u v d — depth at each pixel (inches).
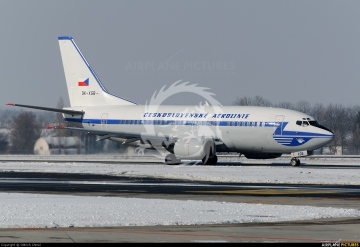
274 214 3639.3
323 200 4478.3
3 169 7819.9
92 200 4372.5
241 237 2876.5
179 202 4244.6
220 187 5502.0
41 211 3732.8
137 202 4244.6
